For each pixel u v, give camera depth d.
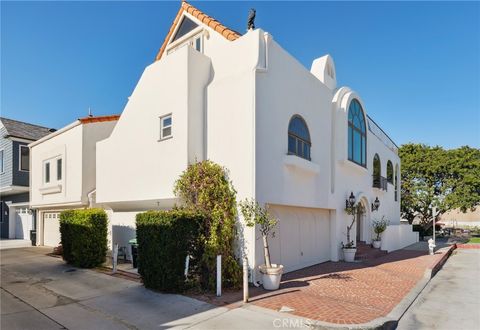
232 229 9.30
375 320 6.34
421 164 33.44
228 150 9.85
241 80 9.73
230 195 9.57
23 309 7.29
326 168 13.45
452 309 7.80
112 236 14.62
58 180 17.50
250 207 8.97
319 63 14.45
